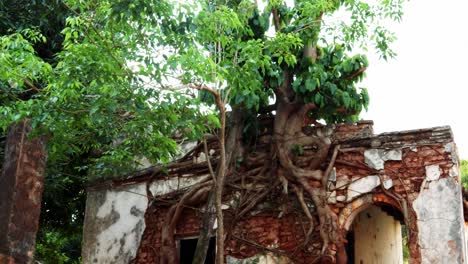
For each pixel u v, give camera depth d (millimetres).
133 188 12336
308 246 10344
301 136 10930
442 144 9992
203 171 11648
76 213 16453
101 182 12664
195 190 11352
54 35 12789
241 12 10359
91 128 9938
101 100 8352
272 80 10844
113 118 9195
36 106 8391
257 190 10922
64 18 12227
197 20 8508
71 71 8258
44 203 15312
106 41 8609
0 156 11945
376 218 13469
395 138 10320
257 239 10797
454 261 9422
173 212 11453
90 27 8766
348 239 12586
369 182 10336
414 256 9695
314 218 10469
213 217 9578
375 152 10422
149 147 9773
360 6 10445
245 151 11305
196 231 11352
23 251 7754
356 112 11148
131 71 8391
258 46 8844
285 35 9359
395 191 10117
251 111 11375
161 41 8523
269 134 11359
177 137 12180
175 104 8352
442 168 9906
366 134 10711
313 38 10641
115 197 12469
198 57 7973
